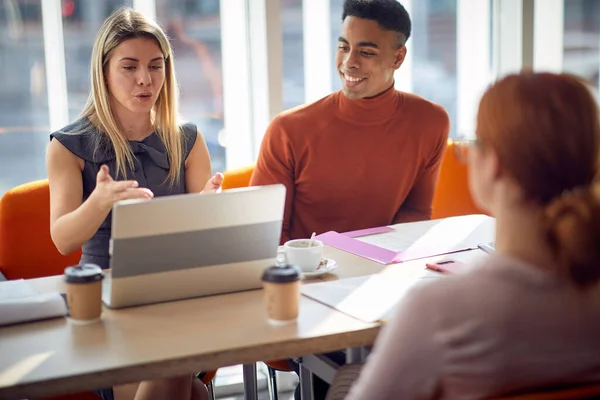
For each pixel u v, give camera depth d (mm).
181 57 2934
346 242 2061
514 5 3262
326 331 1426
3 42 2684
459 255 1922
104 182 1834
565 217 989
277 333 1420
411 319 1022
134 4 2824
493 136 1043
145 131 2279
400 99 2443
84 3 2758
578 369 1013
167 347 1360
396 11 2330
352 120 2385
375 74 2336
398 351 1024
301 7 3004
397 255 1919
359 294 1626
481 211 2883
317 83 3082
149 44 2164
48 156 2166
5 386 1219
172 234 1545
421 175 2512
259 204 1598
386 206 2465
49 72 2752
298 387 2104
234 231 1604
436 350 1006
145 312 1550
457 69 3293
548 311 996
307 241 1850
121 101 2176
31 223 2287
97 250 2156
